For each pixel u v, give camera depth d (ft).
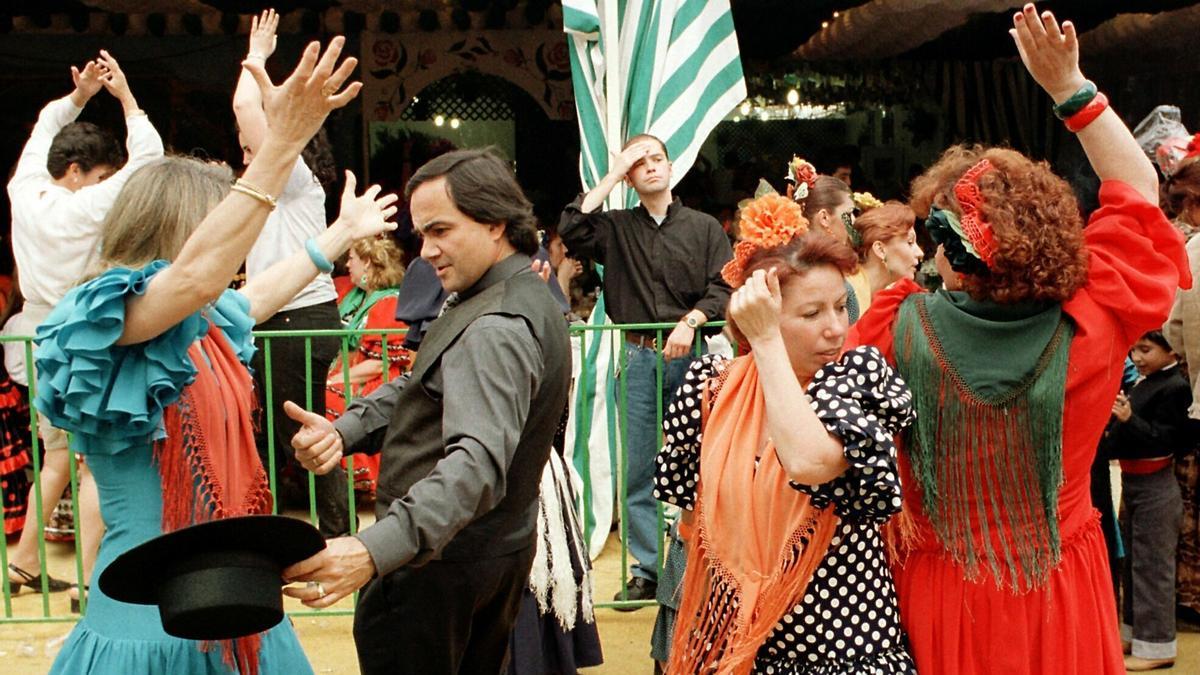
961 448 8.32
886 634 8.25
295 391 17.95
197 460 8.65
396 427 9.36
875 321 8.77
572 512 13.34
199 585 7.13
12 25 31.07
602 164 18.71
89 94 17.12
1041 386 8.14
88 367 8.09
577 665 13.34
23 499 19.61
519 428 8.63
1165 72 31.40
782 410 7.77
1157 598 14.60
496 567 9.34
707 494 8.38
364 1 31.50
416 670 9.45
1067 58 8.61
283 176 8.12
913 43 32.53
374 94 34.01
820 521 8.05
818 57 34.71
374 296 19.75
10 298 21.43
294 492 21.85
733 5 29.94
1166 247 8.51
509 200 9.28
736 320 7.95
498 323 8.85
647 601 16.33
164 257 8.73
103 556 8.67
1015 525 8.30
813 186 14.24
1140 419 14.19
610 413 18.15
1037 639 8.37
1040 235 8.07
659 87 18.24
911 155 36.01
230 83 32.71
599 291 19.21
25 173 16.97
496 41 34.09
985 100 35.99
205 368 8.82
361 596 9.70
